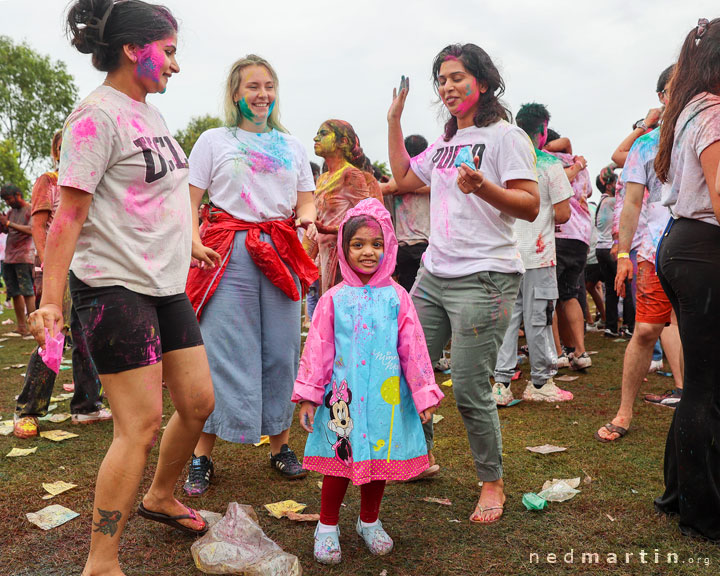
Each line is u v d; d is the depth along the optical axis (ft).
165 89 6.95
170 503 7.68
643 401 13.87
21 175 143.13
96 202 6.35
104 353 6.38
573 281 16.97
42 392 12.01
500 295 8.27
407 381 7.48
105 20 6.40
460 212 8.43
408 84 9.34
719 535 7.39
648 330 10.95
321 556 7.08
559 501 8.63
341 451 7.18
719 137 6.86
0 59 157.99
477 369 8.21
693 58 7.48
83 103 6.32
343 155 15.16
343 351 7.41
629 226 11.96
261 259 9.55
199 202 9.78
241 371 9.61
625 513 8.21
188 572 6.91
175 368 7.15
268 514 8.45
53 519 8.15
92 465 10.39
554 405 13.92
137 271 6.49
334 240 15.10
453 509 8.56
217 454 11.08
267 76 9.82
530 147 8.19
